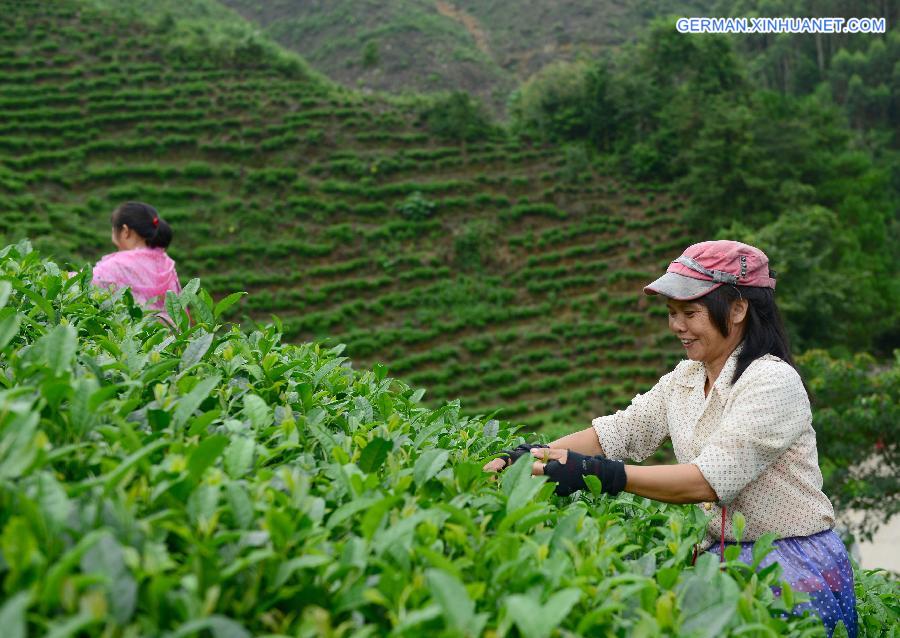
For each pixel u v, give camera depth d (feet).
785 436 7.13
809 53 235.81
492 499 5.61
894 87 211.61
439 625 3.85
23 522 3.28
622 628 4.47
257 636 3.76
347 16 198.80
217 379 5.41
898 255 127.95
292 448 5.78
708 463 7.02
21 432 4.04
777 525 7.47
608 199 106.11
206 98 113.70
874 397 35.99
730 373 7.62
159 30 124.16
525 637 3.59
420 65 181.98
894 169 169.78
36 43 116.98
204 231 98.07
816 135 116.16
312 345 9.50
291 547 4.19
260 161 108.17
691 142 105.70
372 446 5.60
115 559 3.44
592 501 7.50
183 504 4.39
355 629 3.88
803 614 6.07
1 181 94.79
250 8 214.48
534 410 80.48
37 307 8.05
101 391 4.87
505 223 103.35
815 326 88.07
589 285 95.71
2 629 2.79
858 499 37.52
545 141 114.93
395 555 4.20
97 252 91.20
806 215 90.99
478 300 94.32
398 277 96.32
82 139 104.83
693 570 5.78
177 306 8.39
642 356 85.97
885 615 8.73
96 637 3.25
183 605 3.46
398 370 84.74
